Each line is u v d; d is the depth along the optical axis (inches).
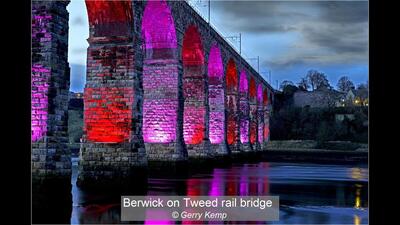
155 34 1301.7
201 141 1649.9
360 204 824.3
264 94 3614.7
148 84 1334.9
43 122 713.0
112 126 987.3
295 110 4072.3
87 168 988.6
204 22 1662.2
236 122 2293.3
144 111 1332.4
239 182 1186.6
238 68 2347.4
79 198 829.2
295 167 1900.8
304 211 741.3
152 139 1321.4
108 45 999.0
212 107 1999.3
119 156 968.9
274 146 3622.0
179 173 1291.8
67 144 757.3
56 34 732.0
